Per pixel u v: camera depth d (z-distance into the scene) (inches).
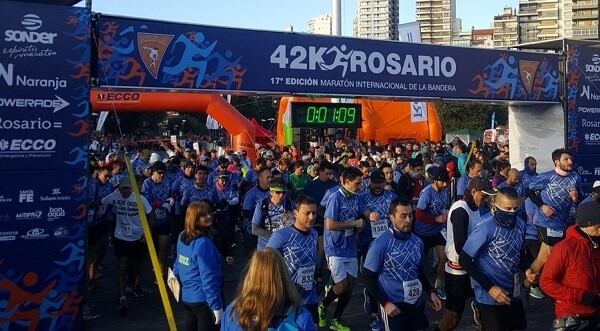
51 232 263.3
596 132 444.5
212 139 1771.7
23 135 257.1
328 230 288.0
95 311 331.3
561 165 336.5
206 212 213.0
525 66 422.6
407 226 213.5
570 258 191.5
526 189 373.1
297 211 224.1
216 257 209.5
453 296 250.1
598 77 445.1
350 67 358.0
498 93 412.2
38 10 260.4
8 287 255.0
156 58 296.8
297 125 443.2
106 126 2160.4
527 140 454.0
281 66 335.0
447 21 7416.3
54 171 263.9
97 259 389.1
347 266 289.1
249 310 122.2
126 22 288.2
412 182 490.0
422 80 383.2
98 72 281.3
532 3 6737.2
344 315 322.0
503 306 216.2
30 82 258.5
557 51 462.6
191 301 210.7
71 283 268.5
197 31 309.4
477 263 216.5
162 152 1057.5
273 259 125.0
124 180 339.3
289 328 122.6
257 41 328.2
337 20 529.3
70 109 267.6
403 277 213.0
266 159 629.0
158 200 375.9
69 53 267.6
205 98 822.5
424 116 1099.3
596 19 4938.5
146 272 430.3
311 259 225.0
